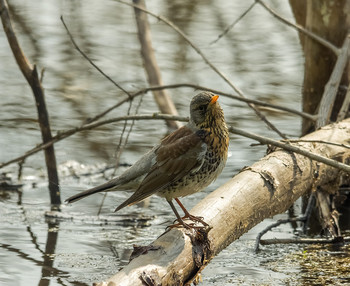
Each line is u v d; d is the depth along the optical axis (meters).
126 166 13.66
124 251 9.77
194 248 7.19
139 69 19.16
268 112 16.31
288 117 16.06
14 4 23.22
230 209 8.20
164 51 20.25
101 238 10.32
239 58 19.83
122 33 21.72
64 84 18.00
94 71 18.84
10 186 12.88
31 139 14.90
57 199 12.10
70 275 8.80
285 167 9.49
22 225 10.86
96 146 14.54
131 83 18.08
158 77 15.19
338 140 10.72
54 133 14.84
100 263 9.26
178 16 22.80
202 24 22.25
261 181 8.94
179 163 7.93
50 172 12.19
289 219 10.67
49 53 20.03
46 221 11.09
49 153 12.20
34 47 20.45
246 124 15.56
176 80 18.17
